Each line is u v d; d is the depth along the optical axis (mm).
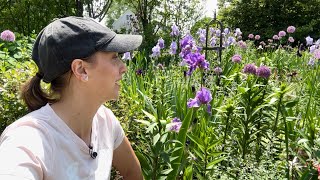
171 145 2531
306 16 15258
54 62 1271
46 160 1174
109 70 1304
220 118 3410
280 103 2875
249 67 3070
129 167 1771
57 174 1227
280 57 7500
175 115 3525
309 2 15297
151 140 2145
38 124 1226
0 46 4355
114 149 1674
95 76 1293
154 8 13180
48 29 1293
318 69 5543
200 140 2422
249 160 2664
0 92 2436
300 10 15312
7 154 1097
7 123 2406
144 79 4668
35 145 1159
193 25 13195
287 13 15250
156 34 12289
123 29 12430
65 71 1288
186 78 4078
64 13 12195
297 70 6539
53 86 1350
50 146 1213
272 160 2707
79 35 1255
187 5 13219
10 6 12117
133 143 2510
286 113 3043
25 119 1238
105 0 13508
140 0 13031
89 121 1376
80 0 12117
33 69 2750
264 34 15297
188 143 2789
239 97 3154
